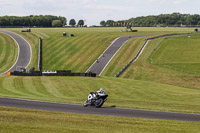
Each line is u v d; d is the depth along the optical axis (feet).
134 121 69.41
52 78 227.40
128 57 365.61
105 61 353.92
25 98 119.24
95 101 95.30
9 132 51.93
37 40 483.10
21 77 233.55
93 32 599.57
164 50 392.68
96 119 69.97
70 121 65.31
